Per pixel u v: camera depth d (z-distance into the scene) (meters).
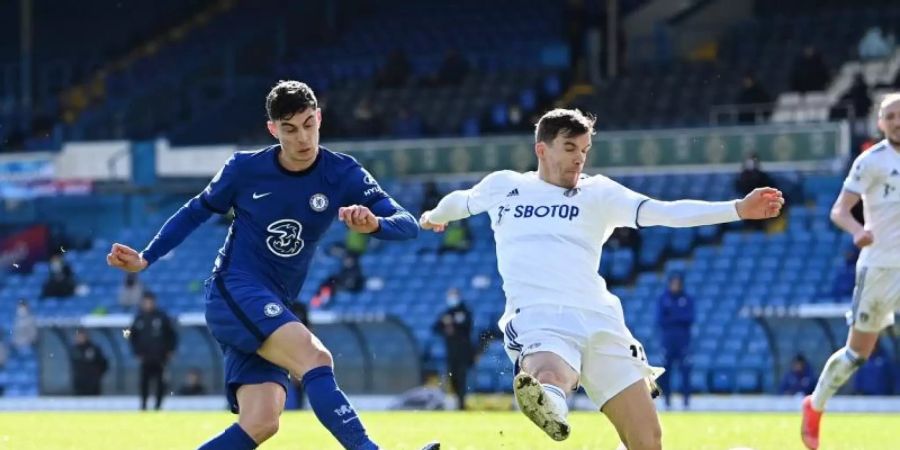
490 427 29.19
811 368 45.50
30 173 67.38
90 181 66.50
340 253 61.38
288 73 75.50
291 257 14.82
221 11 80.56
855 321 20.97
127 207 66.44
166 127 72.94
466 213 15.66
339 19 78.75
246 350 14.30
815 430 21.39
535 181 15.17
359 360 48.78
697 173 58.59
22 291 64.81
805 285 54.31
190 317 49.44
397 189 61.62
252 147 65.56
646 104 67.00
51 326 51.53
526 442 23.64
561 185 15.02
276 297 14.46
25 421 34.22
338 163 14.88
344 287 58.94
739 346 52.19
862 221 50.25
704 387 51.28
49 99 78.94
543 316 14.52
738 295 54.72
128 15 82.75
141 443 24.86
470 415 36.94
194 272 63.25
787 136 56.88
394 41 76.50
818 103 60.81
